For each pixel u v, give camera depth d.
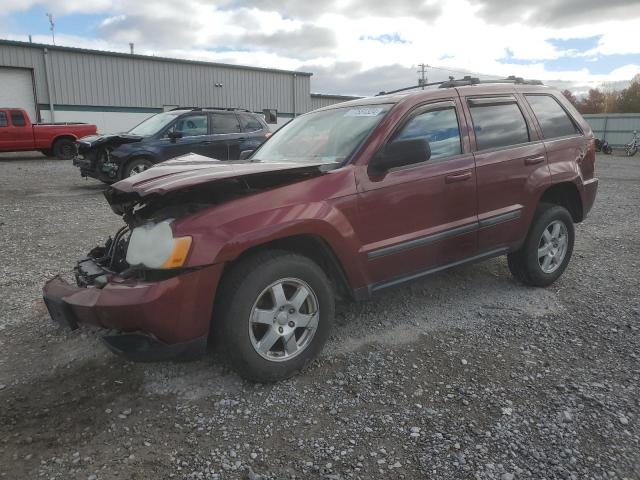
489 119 4.45
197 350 3.02
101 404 3.08
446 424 2.88
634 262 5.93
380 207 3.61
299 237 3.36
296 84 36.12
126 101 28.48
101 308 2.84
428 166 3.90
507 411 2.99
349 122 4.07
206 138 11.27
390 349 3.76
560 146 4.89
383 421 2.90
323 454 2.63
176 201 3.33
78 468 2.54
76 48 26.38
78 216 8.49
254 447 2.69
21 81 25.39
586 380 3.33
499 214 4.35
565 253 5.04
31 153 23.30
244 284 3.05
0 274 5.41
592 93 64.94
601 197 11.23
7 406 3.05
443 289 4.96
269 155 4.34
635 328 4.11
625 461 2.57
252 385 3.28
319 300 3.35
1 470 2.51
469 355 3.67
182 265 2.86
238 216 3.04
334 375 3.40
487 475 2.47
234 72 32.66
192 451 2.66
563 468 2.52
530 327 4.13
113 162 10.65
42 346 3.82
